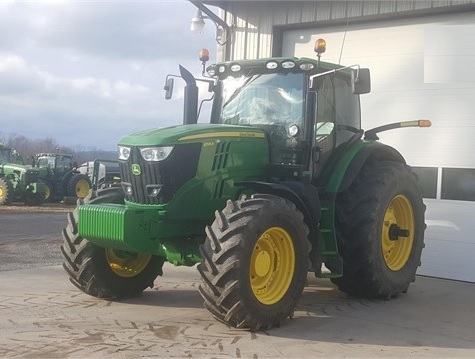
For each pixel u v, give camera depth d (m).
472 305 6.22
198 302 6.00
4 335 4.75
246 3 9.84
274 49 9.59
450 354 4.54
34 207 19.67
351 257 6.12
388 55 8.48
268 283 5.14
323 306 6.03
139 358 4.24
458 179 7.77
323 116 6.15
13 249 9.54
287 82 6.01
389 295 6.34
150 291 6.48
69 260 5.83
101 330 4.93
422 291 6.92
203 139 5.38
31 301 5.89
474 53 7.76
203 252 4.82
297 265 5.22
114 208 5.16
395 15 8.30
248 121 6.14
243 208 4.91
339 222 6.16
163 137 5.22
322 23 9.08
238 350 4.47
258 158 5.76
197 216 5.36
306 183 5.69
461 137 7.78
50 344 4.52
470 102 7.74
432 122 8.02
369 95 8.59
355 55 8.83
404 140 8.23
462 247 7.69
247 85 6.25
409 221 6.74
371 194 6.12
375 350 4.59
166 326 5.09
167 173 5.18
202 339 4.73
